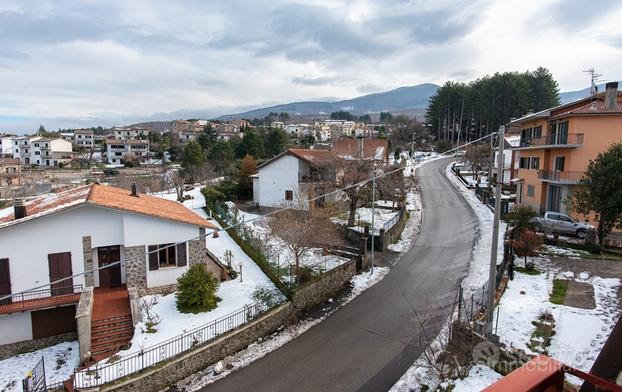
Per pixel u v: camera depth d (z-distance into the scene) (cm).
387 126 12888
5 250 1738
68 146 11219
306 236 2223
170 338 1580
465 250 2595
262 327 1698
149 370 1357
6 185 7206
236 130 15250
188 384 1397
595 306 1593
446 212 3666
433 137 10081
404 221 3334
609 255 2230
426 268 2339
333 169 3189
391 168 3838
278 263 2273
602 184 2178
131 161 9919
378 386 1325
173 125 16312
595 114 2830
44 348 1731
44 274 1814
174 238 2039
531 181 3538
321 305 1983
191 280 1817
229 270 2280
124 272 1994
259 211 3709
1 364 1617
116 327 1661
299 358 1520
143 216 1955
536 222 2452
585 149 2894
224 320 1673
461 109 9150
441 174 6038
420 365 1338
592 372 365
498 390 229
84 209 1869
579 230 2658
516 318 1516
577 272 1984
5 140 12562
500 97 7788
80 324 1516
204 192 4562
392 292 2055
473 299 1594
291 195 3656
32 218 1752
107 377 1352
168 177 6184
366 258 2453
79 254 1878
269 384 1371
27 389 1315
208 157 7031
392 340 1600
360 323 1762
